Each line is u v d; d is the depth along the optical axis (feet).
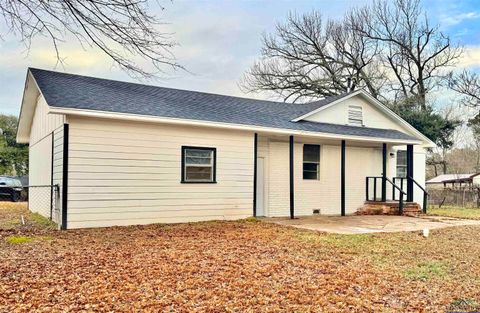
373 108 55.26
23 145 93.76
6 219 40.65
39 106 48.42
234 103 49.08
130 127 34.96
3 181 72.69
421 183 60.18
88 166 32.94
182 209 37.50
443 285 18.15
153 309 14.17
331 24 99.35
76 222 32.45
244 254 23.30
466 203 72.49
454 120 86.63
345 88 96.32
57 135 35.45
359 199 52.65
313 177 49.37
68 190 32.12
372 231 34.14
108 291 15.96
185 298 15.37
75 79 40.32
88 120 32.99
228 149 40.34
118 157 34.35
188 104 42.22
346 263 21.94
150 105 37.52
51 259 21.22
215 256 22.53
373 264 21.91
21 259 21.18
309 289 16.89
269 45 101.76
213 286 16.93
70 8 20.15
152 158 36.01
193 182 38.14
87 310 13.99
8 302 14.65
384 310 14.73
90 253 22.79
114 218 34.04
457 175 91.86
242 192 41.06
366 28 97.71
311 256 23.41
